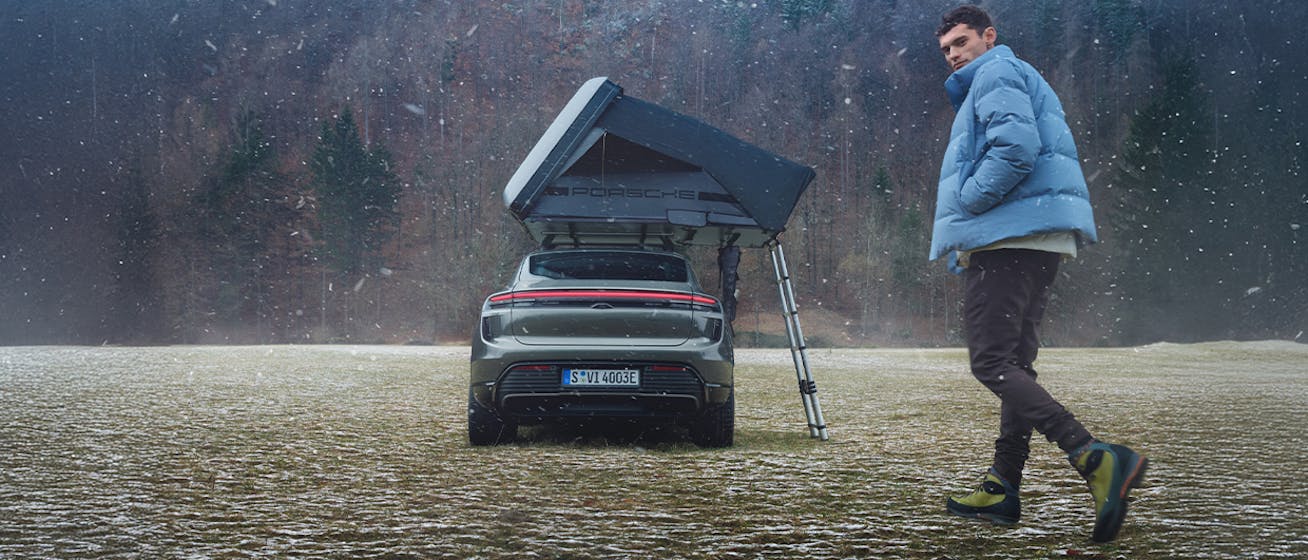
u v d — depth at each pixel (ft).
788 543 9.14
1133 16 334.65
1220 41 324.19
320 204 264.11
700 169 17.78
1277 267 200.64
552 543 9.11
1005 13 354.13
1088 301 212.02
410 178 330.95
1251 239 202.18
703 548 8.93
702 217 17.61
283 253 283.38
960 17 10.75
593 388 15.85
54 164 322.34
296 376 35.06
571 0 442.09
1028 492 11.93
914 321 254.27
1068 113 308.81
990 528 9.80
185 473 13.33
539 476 13.20
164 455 15.06
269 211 296.92
